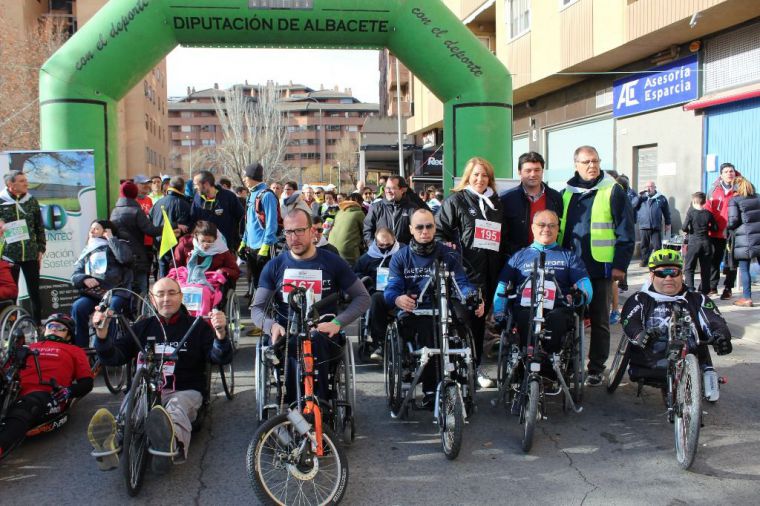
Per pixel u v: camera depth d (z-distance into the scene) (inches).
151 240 389.4
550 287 208.2
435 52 360.8
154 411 161.8
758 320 327.3
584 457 182.1
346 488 158.6
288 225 189.9
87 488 166.1
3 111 951.6
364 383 258.1
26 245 295.3
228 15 345.7
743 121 484.1
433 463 179.6
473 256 247.1
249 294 423.2
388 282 211.9
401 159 979.9
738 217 363.3
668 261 201.2
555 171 510.6
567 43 613.3
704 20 470.9
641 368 205.9
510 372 207.5
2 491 164.9
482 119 365.4
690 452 167.8
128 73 352.2
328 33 357.1
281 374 188.2
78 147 342.0
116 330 191.2
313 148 4576.8
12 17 1369.3
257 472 144.6
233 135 2304.4
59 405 198.4
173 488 165.0
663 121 568.4
